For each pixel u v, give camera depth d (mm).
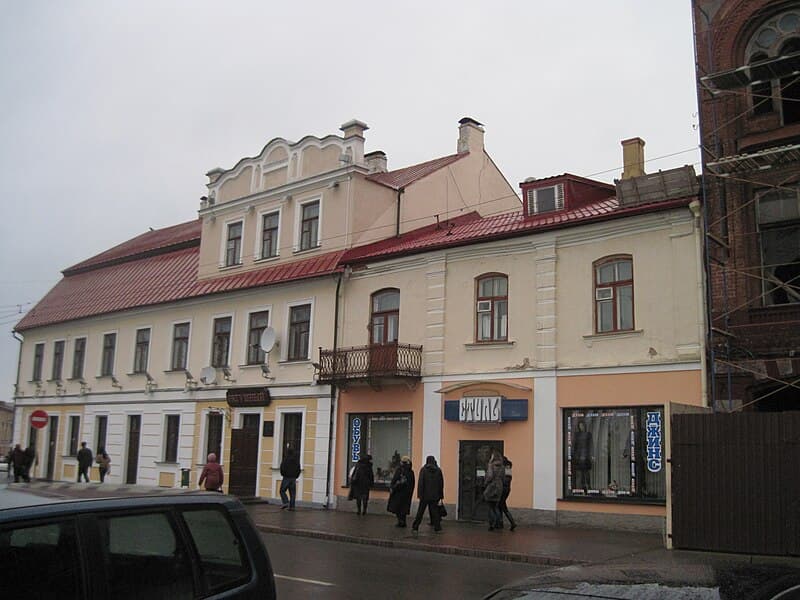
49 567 3816
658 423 17750
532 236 20453
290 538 17438
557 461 19062
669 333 17766
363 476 21719
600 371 18734
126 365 32938
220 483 20312
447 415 21250
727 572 3699
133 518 4328
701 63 17922
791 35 17047
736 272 16734
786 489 12312
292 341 26453
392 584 11094
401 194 27594
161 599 4254
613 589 3531
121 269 37750
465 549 15016
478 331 21422
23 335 39875
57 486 4789
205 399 28922
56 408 36406
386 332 23750
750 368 16031
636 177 17766
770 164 16438
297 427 25688
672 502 13234
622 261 19016
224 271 29953
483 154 31672
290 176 28359
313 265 26062
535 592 3725
